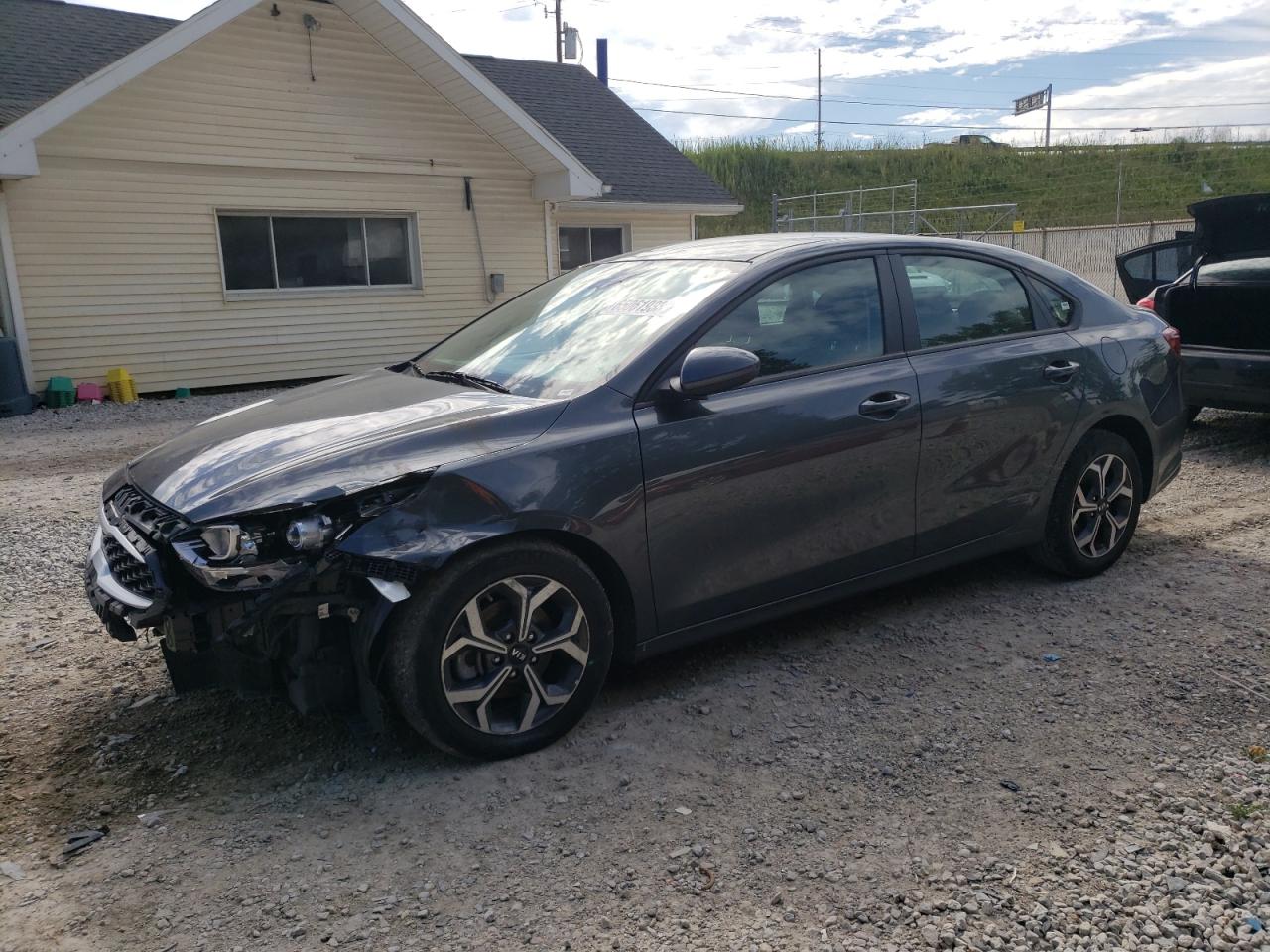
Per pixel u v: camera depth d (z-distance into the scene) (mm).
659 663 3930
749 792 3010
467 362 4066
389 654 2971
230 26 12664
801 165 40094
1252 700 3504
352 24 13625
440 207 15023
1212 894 2506
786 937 2387
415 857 2740
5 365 11273
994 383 4160
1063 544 4559
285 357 13992
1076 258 24375
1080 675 3730
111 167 12133
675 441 3393
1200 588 4574
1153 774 3061
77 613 4656
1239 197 7430
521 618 3145
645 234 18156
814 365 3801
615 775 3119
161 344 12906
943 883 2574
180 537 2898
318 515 2887
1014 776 3064
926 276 4199
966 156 41125
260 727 3498
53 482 7695
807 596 3826
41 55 13320
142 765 3266
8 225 11562
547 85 19781
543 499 3127
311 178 13719
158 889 2627
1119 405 4594
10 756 3338
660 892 2566
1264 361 6801
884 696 3609
